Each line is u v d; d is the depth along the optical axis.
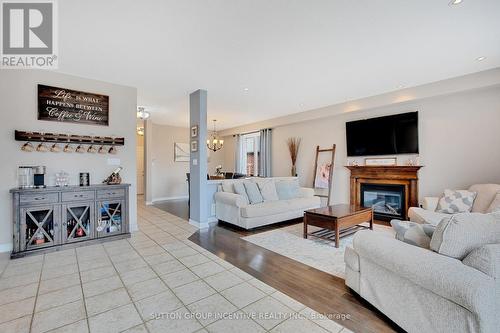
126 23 2.29
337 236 3.27
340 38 2.60
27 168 3.14
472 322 1.21
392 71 3.54
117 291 2.15
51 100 3.42
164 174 8.06
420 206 4.38
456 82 3.78
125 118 4.05
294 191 5.30
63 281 2.33
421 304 1.46
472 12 2.15
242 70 3.47
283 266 2.71
